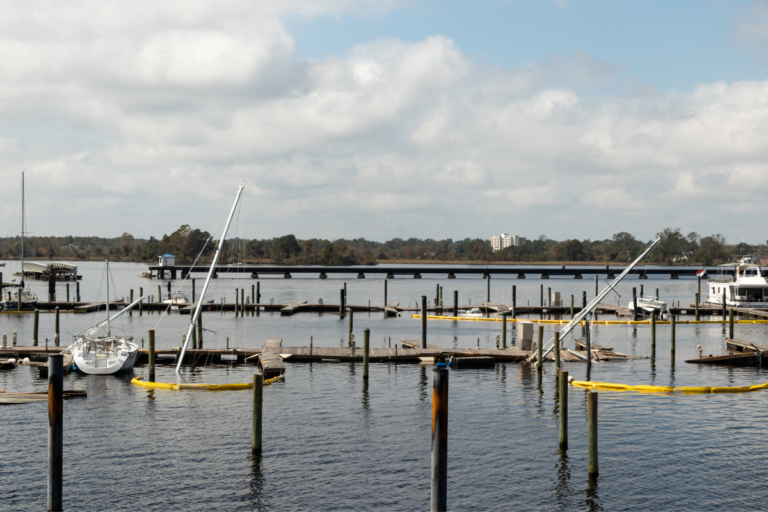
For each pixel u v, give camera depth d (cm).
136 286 16912
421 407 4262
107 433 3619
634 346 7225
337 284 18550
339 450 3388
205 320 9725
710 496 2822
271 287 17125
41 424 3728
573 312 10731
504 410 4184
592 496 2816
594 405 3005
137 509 2664
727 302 11138
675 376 5328
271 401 4381
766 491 2873
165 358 5950
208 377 5225
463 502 2753
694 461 3225
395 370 5522
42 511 2614
